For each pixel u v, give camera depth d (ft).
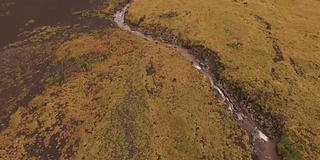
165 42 187.93
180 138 142.20
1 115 155.94
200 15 199.82
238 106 156.15
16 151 142.10
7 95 164.14
